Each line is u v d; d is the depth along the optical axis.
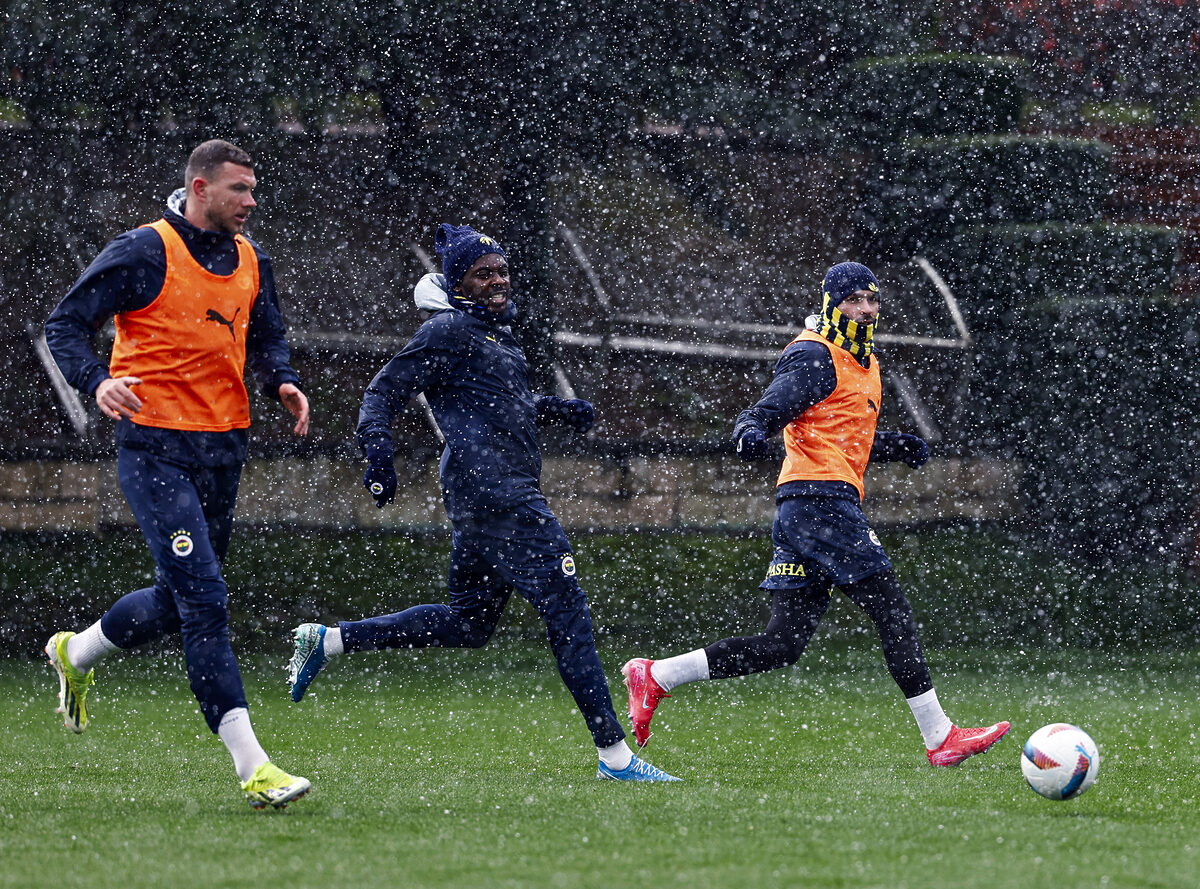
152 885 11.45
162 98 41.34
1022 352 50.72
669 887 11.38
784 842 13.36
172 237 16.05
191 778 18.50
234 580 41.62
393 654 36.34
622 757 18.22
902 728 25.17
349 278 48.94
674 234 53.84
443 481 18.62
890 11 49.66
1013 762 20.36
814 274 54.31
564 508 47.62
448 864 12.29
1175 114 55.50
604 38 41.12
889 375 53.06
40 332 46.38
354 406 48.62
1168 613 42.31
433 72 40.53
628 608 41.28
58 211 45.16
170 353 16.03
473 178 48.28
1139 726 25.42
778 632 20.41
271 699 29.33
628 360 51.50
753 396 52.25
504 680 32.25
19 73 41.12
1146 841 13.69
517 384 18.66
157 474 15.97
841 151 53.69
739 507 48.97
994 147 52.22
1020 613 42.06
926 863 12.41
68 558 42.72
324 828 14.16
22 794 16.88
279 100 41.81
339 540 44.97
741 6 44.41
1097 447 48.81
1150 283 50.62
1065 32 55.34
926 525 50.75
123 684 31.12
